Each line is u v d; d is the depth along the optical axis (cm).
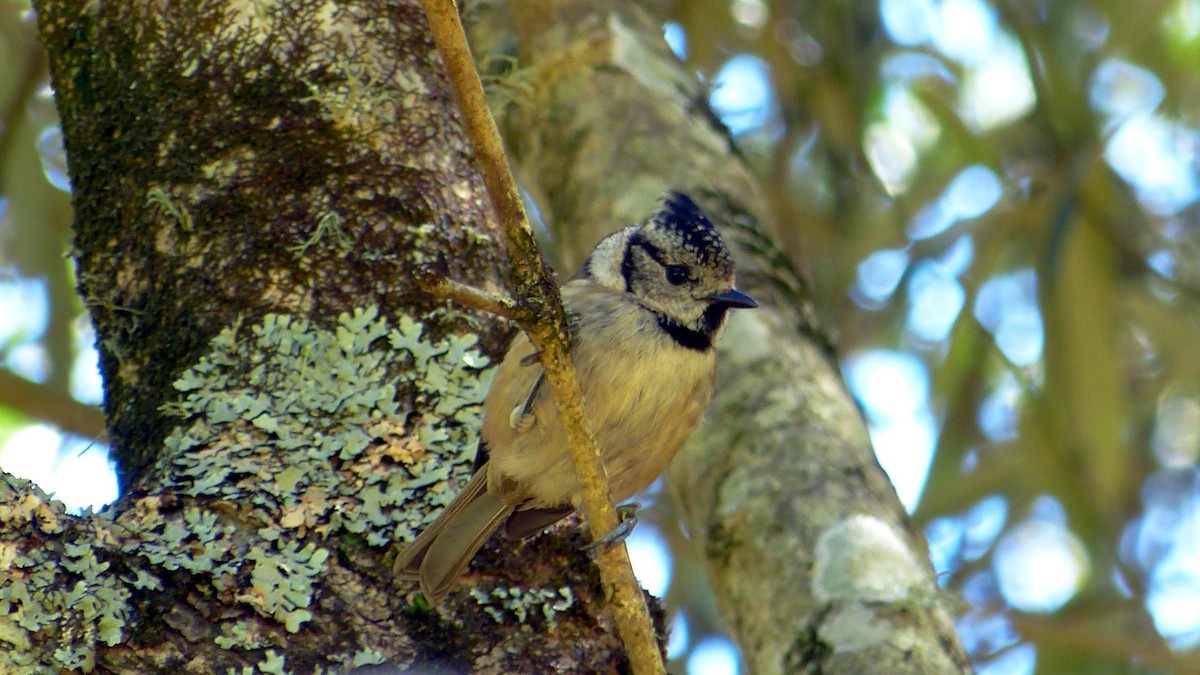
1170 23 1270
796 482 801
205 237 638
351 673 535
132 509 554
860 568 750
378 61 679
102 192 661
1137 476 1257
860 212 1319
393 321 633
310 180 648
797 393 848
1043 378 1105
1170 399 1271
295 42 668
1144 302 1153
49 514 509
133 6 676
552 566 613
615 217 954
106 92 671
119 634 500
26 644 484
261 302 625
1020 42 1207
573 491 628
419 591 568
